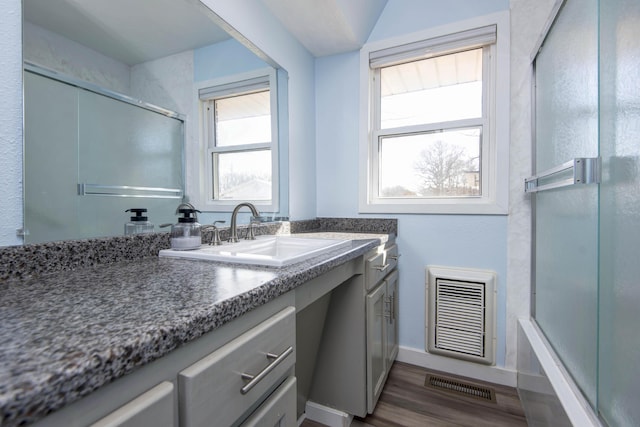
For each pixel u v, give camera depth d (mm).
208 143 1308
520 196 1662
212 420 471
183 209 1099
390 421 1383
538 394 1221
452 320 1768
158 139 1084
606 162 890
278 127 1753
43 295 554
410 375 1761
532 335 1432
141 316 439
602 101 912
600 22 917
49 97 771
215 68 1330
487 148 1797
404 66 1990
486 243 1743
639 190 748
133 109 993
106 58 911
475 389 1625
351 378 1354
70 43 820
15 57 707
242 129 1480
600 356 883
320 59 2160
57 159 788
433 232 1869
